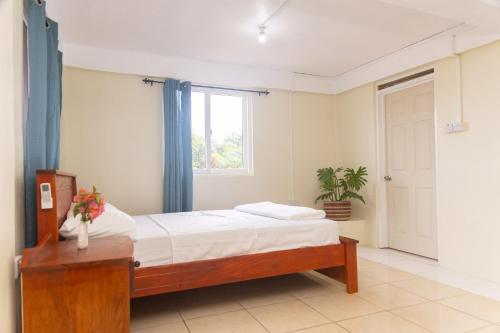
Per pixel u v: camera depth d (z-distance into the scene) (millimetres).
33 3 1847
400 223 4086
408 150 3967
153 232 2303
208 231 2365
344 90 4746
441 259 3389
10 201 1462
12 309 1482
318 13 2926
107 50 3732
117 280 1406
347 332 2027
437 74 3438
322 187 4703
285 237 2578
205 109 4285
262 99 4527
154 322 2203
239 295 2693
